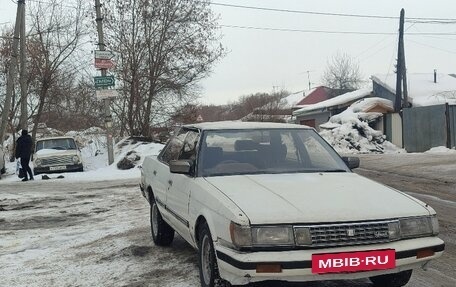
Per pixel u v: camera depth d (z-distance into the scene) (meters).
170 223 5.91
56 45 24.88
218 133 5.55
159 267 5.73
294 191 4.36
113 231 7.82
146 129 22.62
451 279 5.03
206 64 22.69
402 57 29.00
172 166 5.12
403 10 28.84
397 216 4.02
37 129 26.48
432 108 25.16
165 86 22.47
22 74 21.45
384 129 29.30
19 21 19.72
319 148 5.65
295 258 3.73
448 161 16.84
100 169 18.75
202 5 22.48
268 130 5.70
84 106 24.69
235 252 3.86
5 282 5.38
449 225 7.42
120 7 21.72
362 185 4.65
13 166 21.53
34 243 7.22
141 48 22.09
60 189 13.70
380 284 4.76
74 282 5.31
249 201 4.12
